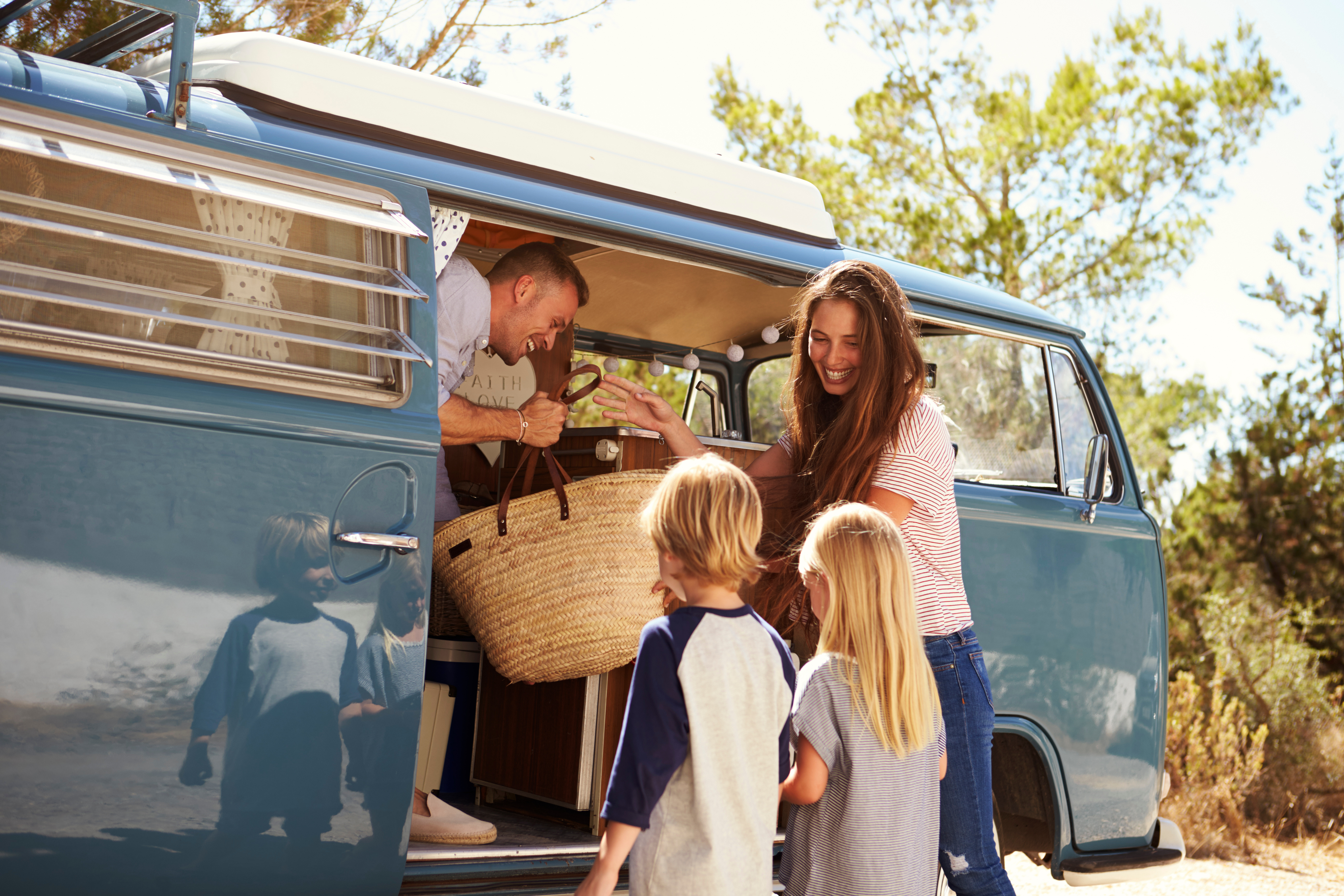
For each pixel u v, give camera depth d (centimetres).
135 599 204
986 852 283
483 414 284
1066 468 407
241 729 212
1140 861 385
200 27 598
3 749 191
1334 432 1084
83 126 214
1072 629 373
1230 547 1080
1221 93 1157
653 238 297
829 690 243
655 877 208
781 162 1186
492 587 291
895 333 289
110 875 201
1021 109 1188
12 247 205
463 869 265
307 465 224
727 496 220
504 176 279
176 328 218
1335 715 843
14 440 196
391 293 240
